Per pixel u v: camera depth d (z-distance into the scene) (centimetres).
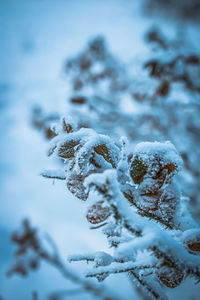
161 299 100
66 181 98
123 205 80
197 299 229
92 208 95
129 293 286
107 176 78
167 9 1102
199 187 256
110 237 101
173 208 100
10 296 363
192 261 83
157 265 86
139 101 312
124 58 396
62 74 383
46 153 100
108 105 313
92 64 349
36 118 336
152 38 315
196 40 565
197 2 1005
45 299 324
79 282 293
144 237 79
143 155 96
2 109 880
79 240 384
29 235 321
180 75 271
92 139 95
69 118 105
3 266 464
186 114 307
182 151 279
